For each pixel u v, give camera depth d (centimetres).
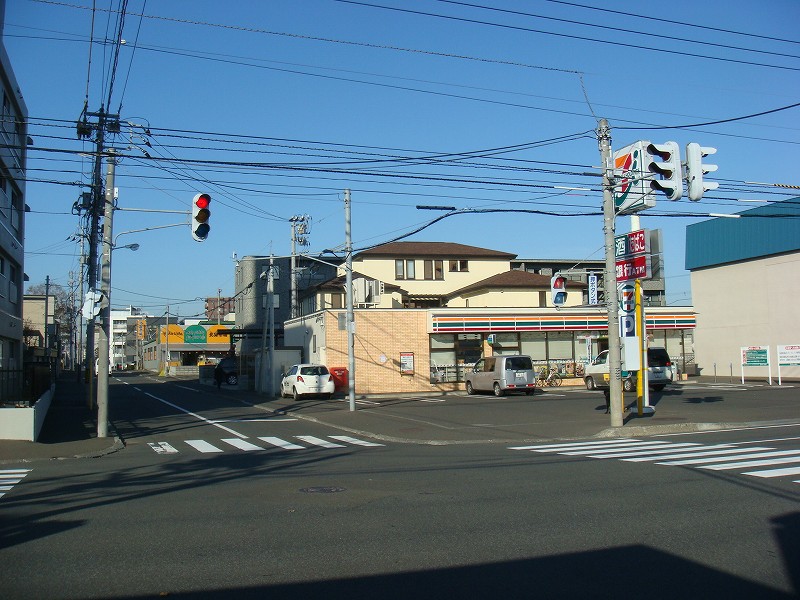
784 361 3859
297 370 3544
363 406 3039
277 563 677
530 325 4084
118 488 1148
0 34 2180
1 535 806
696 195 1705
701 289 5047
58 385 5856
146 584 615
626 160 2006
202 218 1658
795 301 4325
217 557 700
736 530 790
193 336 8631
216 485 1164
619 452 1532
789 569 645
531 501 965
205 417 2744
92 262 2842
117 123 1858
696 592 586
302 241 4528
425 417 2495
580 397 3288
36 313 7094
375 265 5412
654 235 2231
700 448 1562
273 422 2527
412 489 1081
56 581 626
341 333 3803
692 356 4972
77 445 1819
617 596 578
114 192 2048
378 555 702
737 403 2738
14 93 2805
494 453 1579
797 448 1515
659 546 727
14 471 1391
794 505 919
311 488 1108
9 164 2750
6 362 3052
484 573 640
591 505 932
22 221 3300
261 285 6950
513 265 6794
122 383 6203
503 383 3497
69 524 862
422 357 3944
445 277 5547
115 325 15425
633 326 2334
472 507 930
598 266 6919
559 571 645
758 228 4550
